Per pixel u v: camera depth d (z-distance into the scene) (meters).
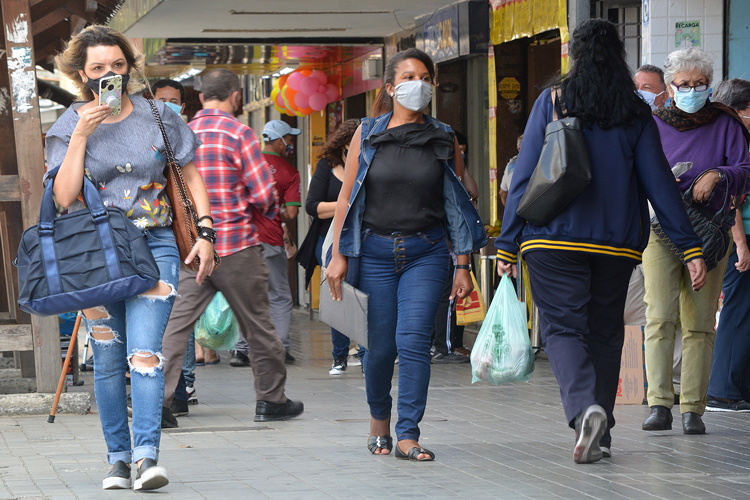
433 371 27.58
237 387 25.27
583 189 14.18
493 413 20.34
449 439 17.31
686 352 17.77
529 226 14.73
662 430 17.92
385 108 15.85
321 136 48.25
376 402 15.95
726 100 19.97
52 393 20.73
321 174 27.45
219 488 13.52
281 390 19.75
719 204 17.14
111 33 13.37
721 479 13.79
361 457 15.69
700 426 17.56
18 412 20.39
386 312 15.52
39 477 14.31
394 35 39.06
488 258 32.25
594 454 14.22
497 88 32.19
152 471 12.98
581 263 14.47
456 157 15.65
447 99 35.78
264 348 19.58
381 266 15.43
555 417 19.81
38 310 12.89
